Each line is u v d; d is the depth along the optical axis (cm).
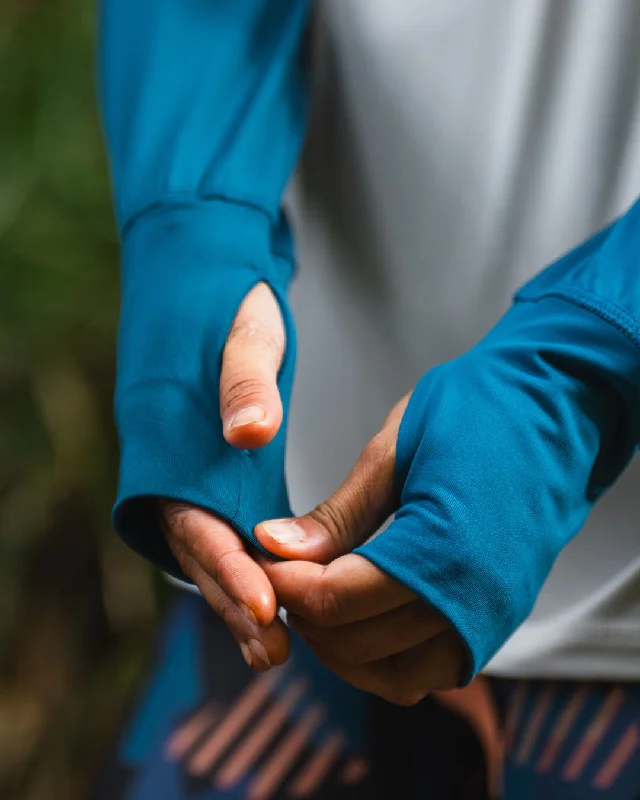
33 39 142
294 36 71
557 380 58
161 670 75
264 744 72
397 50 70
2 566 143
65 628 147
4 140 139
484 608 56
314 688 73
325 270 75
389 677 59
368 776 71
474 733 71
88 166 138
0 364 140
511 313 61
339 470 75
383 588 56
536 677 69
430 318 72
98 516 142
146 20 71
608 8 66
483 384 58
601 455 59
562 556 69
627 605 66
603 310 58
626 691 69
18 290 139
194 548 59
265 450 60
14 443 142
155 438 60
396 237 72
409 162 71
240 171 67
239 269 63
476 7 68
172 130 68
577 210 69
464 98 70
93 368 143
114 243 139
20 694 143
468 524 55
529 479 56
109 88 72
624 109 67
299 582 57
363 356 74
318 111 74
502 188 70
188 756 72
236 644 75
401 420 59
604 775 68
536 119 69
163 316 62
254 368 59
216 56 70
